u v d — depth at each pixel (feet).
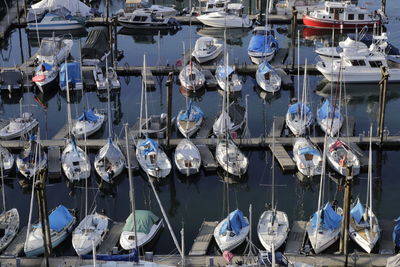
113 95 242.58
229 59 277.85
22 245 149.89
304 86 209.56
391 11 348.79
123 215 167.02
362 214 151.84
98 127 207.21
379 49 249.75
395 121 219.82
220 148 188.14
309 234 149.69
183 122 204.33
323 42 304.09
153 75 260.83
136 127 208.85
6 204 172.24
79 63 246.27
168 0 378.73
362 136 197.36
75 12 330.34
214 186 180.14
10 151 195.31
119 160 183.11
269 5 341.82
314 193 175.73
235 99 237.45
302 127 201.26
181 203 172.86
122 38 314.14
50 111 230.68
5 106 236.84
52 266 139.74
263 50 268.00
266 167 187.73
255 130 210.18
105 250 147.84
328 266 139.54
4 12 345.51
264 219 155.22
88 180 181.27
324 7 333.83
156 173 178.60
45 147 194.59
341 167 178.70
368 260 141.08
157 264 136.67
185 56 277.44
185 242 154.10
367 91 244.63
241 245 150.00
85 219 155.63
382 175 184.55
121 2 380.37
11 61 282.77
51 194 176.76
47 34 319.47
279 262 133.59
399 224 150.51
